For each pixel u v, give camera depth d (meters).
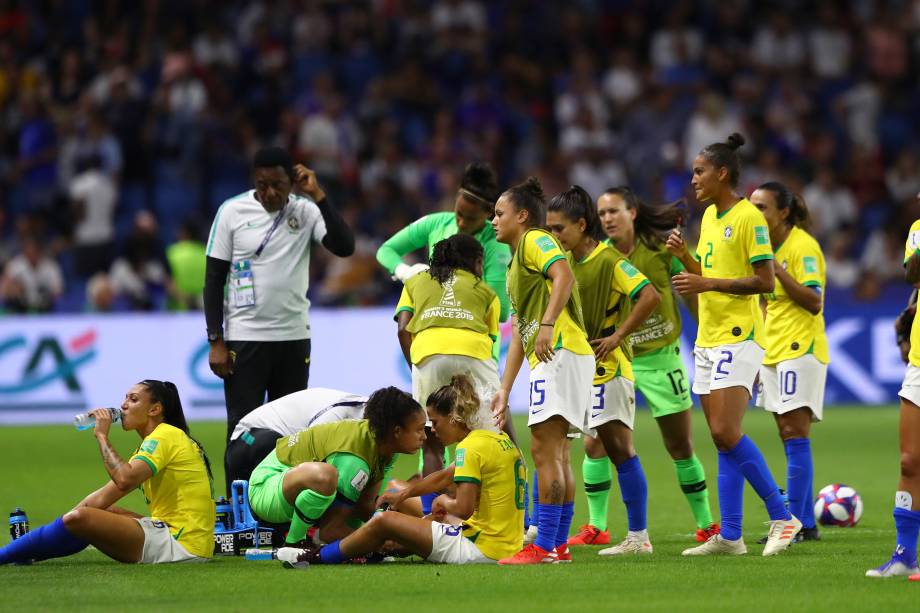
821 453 53.62
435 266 31.98
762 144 93.56
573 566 27.19
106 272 82.31
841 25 103.38
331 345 70.94
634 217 33.31
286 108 92.44
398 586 24.56
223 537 30.58
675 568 26.80
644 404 78.06
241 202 34.62
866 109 98.44
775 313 33.41
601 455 32.66
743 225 29.50
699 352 30.55
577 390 27.84
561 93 96.88
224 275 34.69
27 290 77.81
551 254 27.30
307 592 23.98
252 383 34.44
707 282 28.89
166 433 29.28
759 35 100.94
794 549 30.27
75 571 27.17
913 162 93.81
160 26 96.00
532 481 43.25
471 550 27.80
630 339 32.88
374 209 85.00
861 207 92.62
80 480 45.88
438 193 87.56
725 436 29.45
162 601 23.14
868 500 40.53
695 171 30.19
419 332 31.59
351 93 95.88
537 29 100.56
